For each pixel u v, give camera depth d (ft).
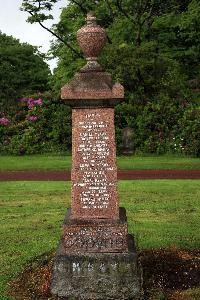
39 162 68.85
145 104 88.07
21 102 93.86
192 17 96.02
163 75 90.02
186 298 19.76
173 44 103.50
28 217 34.86
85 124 20.97
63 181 52.11
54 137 87.25
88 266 20.20
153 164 64.90
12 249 26.81
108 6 99.19
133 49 88.63
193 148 78.89
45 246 27.17
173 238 28.58
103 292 20.06
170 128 84.12
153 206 37.65
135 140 83.30
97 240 20.54
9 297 19.92
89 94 20.51
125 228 20.52
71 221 20.74
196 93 95.14
